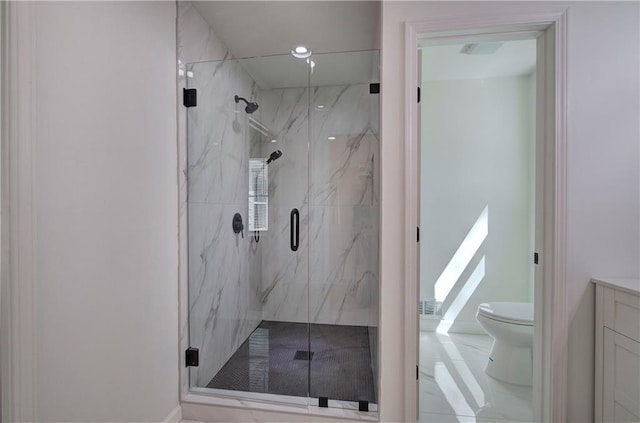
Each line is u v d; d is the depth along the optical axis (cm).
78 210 109
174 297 168
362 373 185
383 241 152
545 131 145
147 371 145
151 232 149
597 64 136
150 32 148
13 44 87
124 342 131
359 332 194
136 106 138
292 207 205
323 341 196
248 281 208
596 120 137
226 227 207
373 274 185
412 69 147
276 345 199
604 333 131
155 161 152
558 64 137
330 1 174
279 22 194
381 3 152
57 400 101
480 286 287
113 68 125
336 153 197
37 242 94
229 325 206
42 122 96
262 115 203
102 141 119
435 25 145
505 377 204
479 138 286
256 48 225
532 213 277
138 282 140
